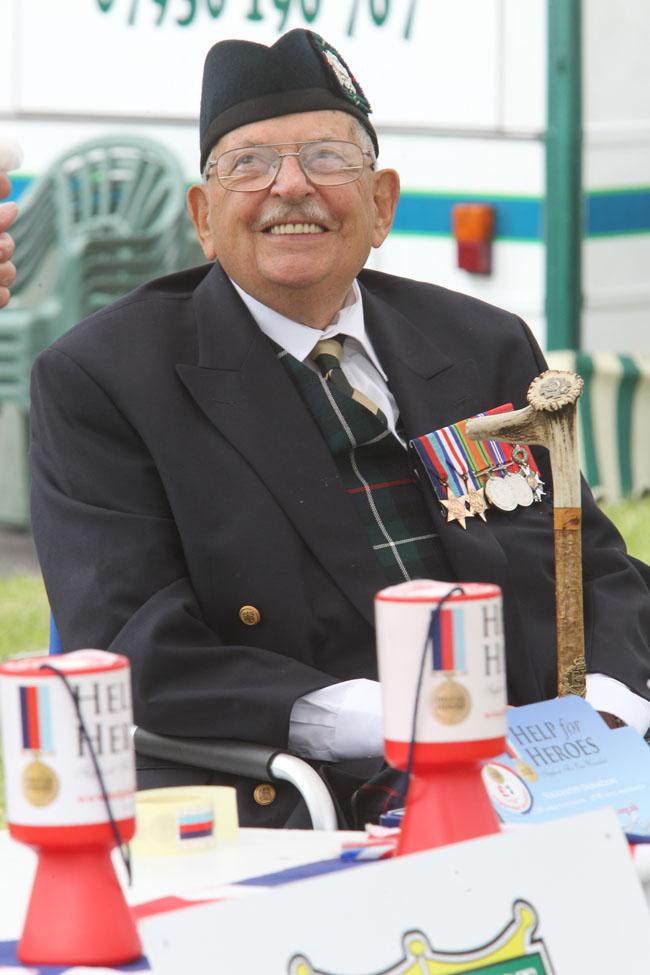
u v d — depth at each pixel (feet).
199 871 17.40
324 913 13.34
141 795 18.95
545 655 26.99
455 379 28.37
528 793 18.44
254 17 59.00
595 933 14.32
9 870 17.58
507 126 58.29
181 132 61.21
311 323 27.32
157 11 61.00
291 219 26.32
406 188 59.77
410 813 15.17
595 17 58.13
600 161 59.11
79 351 26.20
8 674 14.03
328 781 24.14
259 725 23.59
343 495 25.95
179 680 24.17
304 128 26.27
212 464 25.61
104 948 14.05
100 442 25.77
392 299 29.43
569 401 21.04
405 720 14.87
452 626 14.76
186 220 61.77
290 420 26.18
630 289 60.70
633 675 26.25
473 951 13.78
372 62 58.95
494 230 59.00
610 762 19.11
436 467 27.04
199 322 26.81
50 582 25.48
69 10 62.54
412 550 26.61
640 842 17.25
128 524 25.14
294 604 25.22
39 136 63.77
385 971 13.41
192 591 25.32
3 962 14.26
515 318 29.94
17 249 64.59
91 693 13.93
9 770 14.17
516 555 27.22
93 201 63.10
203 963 12.85
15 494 69.05
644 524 61.11
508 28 57.77
